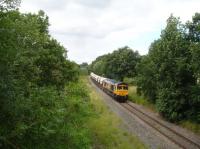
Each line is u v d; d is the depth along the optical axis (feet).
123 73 223.10
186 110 88.53
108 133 60.03
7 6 23.11
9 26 22.84
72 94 66.18
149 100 122.52
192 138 68.80
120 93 139.95
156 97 108.06
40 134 27.09
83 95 75.92
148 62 118.93
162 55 96.63
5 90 22.30
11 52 22.77
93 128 61.52
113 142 56.90
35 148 26.91
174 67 91.15
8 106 22.75
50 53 57.57
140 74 127.44
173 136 70.18
